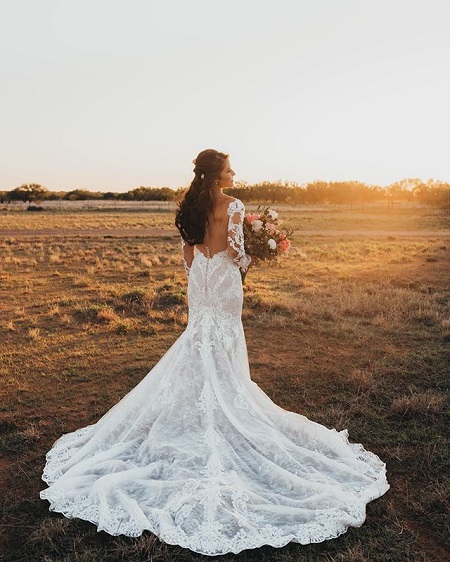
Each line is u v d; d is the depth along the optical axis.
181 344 4.52
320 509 3.69
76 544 3.43
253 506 3.65
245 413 4.42
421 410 5.43
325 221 49.28
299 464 4.12
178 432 4.28
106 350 7.91
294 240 28.56
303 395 6.06
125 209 80.88
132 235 31.31
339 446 4.53
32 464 4.51
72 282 14.48
